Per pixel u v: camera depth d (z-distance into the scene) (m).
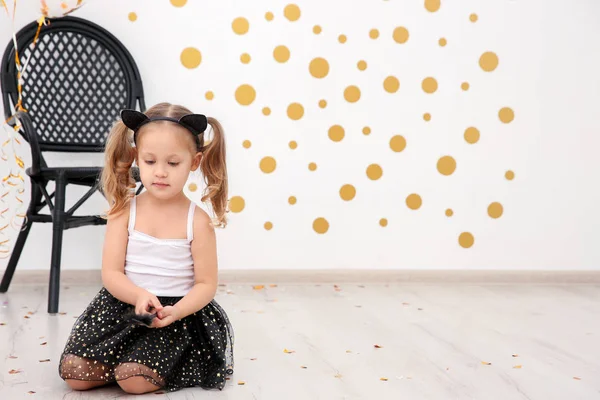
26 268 2.34
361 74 2.50
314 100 2.48
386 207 2.54
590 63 2.62
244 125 2.45
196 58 2.41
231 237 2.46
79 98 2.28
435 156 2.56
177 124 1.31
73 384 1.29
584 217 2.65
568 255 2.64
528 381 1.43
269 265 2.49
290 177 2.48
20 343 1.61
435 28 2.53
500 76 2.57
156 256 1.35
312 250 2.51
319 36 2.46
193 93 2.42
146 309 1.23
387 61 2.51
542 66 2.59
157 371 1.28
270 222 2.48
